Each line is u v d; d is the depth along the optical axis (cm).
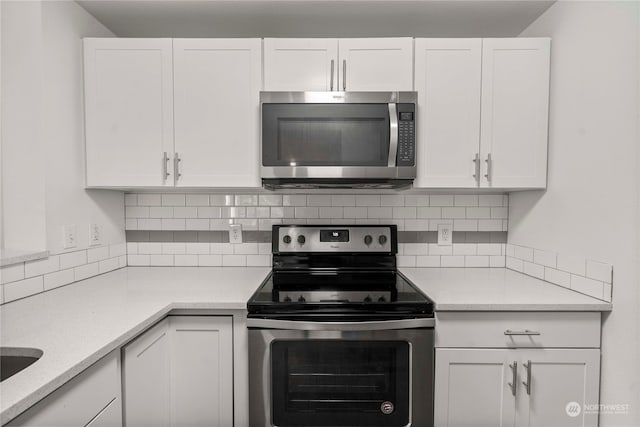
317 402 131
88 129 160
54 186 145
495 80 160
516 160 161
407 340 129
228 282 161
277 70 160
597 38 132
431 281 165
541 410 130
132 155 161
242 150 161
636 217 117
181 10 162
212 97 160
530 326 129
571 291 144
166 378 131
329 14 165
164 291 144
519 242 184
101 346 89
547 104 160
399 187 173
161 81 160
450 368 130
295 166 154
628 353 120
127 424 105
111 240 183
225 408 133
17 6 140
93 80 159
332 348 131
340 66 160
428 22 172
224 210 196
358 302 130
